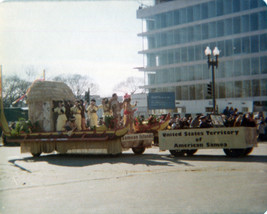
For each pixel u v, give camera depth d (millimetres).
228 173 8352
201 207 5066
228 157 12258
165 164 10797
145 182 7641
